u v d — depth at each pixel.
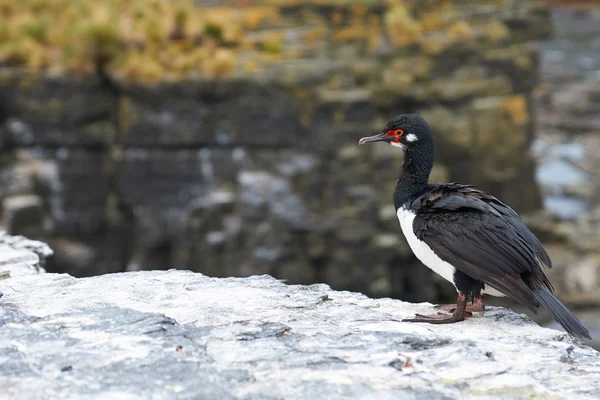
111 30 26.05
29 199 24.62
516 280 5.95
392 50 30.17
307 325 6.05
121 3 29.77
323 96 25.89
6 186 24.77
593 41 70.25
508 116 31.95
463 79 31.55
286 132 25.94
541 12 39.16
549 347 5.78
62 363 5.10
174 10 27.97
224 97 25.77
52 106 25.50
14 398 4.61
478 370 5.26
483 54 32.16
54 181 25.61
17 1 29.41
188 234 25.83
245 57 27.12
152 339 5.53
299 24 29.44
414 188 6.75
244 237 25.47
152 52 26.62
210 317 6.13
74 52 25.94
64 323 5.80
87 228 26.00
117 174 26.03
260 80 25.70
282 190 25.48
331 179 26.00
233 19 28.78
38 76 25.36
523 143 32.47
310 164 25.84
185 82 25.55
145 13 28.45
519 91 33.50
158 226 26.02
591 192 40.53
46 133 25.61
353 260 25.91
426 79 30.64
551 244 33.12
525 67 33.53
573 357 5.65
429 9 33.47
